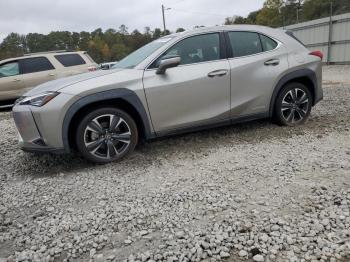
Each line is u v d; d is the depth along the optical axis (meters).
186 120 4.91
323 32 21.77
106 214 3.25
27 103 4.39
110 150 4.58
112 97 4.44
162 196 3.53
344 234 2.69
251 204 3.24
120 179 4.08
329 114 6.64
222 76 4.99
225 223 2.95
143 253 2.64
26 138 4.43
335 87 10.80
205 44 5.06
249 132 5.61
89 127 4.43
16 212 3.47
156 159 4.69
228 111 5.14
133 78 4.57
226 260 2.52
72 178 4.23
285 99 5.62
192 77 4.82
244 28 5.36
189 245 2.69
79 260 2.63
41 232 3.05
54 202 3.62
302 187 3.50
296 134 5.34
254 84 5.24
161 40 5.19
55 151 4.37
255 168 4.09
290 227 2.82
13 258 2.71
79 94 4.32
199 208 3.23
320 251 2.53
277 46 5.51
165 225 2.99
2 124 8.19
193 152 4.88
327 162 4.09
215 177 3.92
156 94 4.65
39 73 10.79
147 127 4.71
